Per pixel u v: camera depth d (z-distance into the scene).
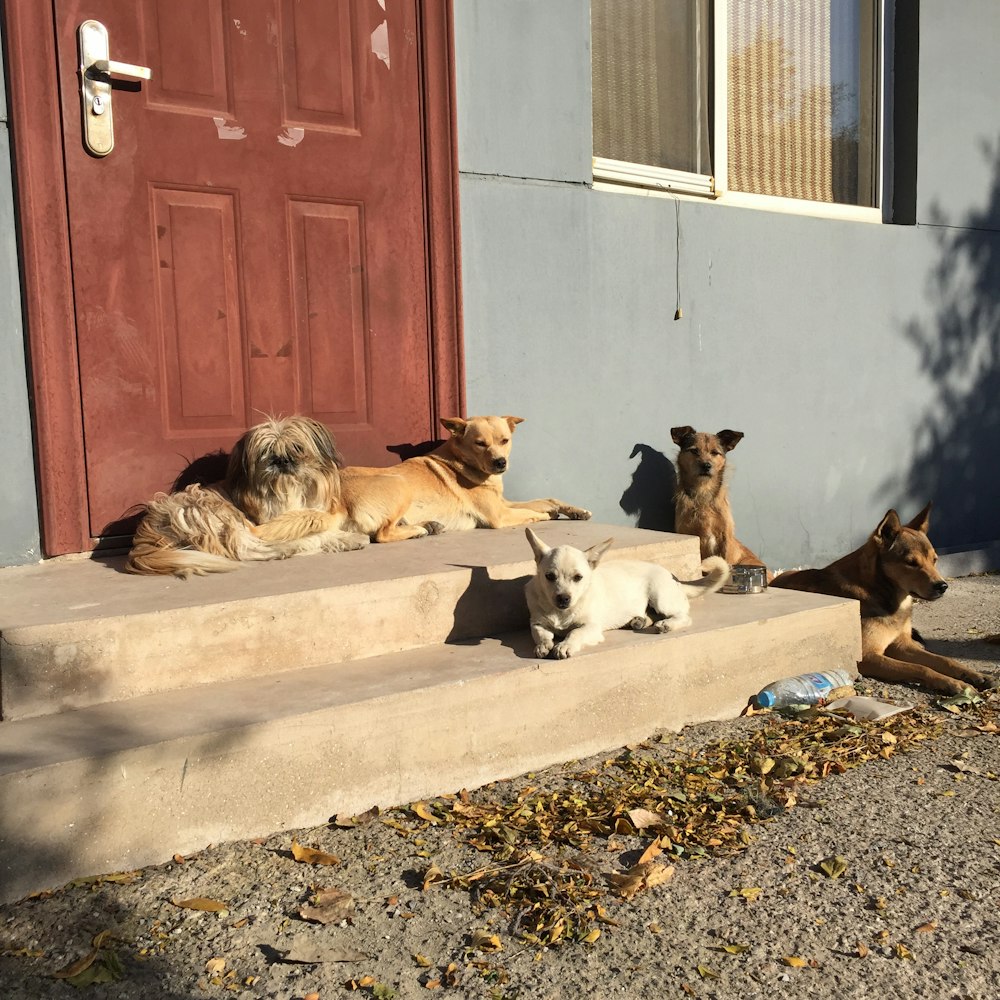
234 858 2.76
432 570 3.79
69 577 3.66
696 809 3.15
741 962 2.35
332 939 2.40
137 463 4.18
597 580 3.85
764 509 6.46
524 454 5.37
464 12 4.95
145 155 4.11
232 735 2.82
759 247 6.25
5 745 2.67
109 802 2.63
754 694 4.16
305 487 4.28
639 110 5.93
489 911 2.54
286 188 4.49
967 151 7.33
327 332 4.67
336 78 4.59
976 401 7.57
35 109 3.83
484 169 5.09
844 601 4.56
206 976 2.25
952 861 2.84
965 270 7.40
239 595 3.34
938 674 4.55
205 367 4.34
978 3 7.25
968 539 7.62
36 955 2.29
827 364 6.68
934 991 2.25
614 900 2.61
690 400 6.02
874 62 7.02
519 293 5.26
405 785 3.17
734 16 6.29
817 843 2.94
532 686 3.44
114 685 3.05
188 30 4.18
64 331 3.96
